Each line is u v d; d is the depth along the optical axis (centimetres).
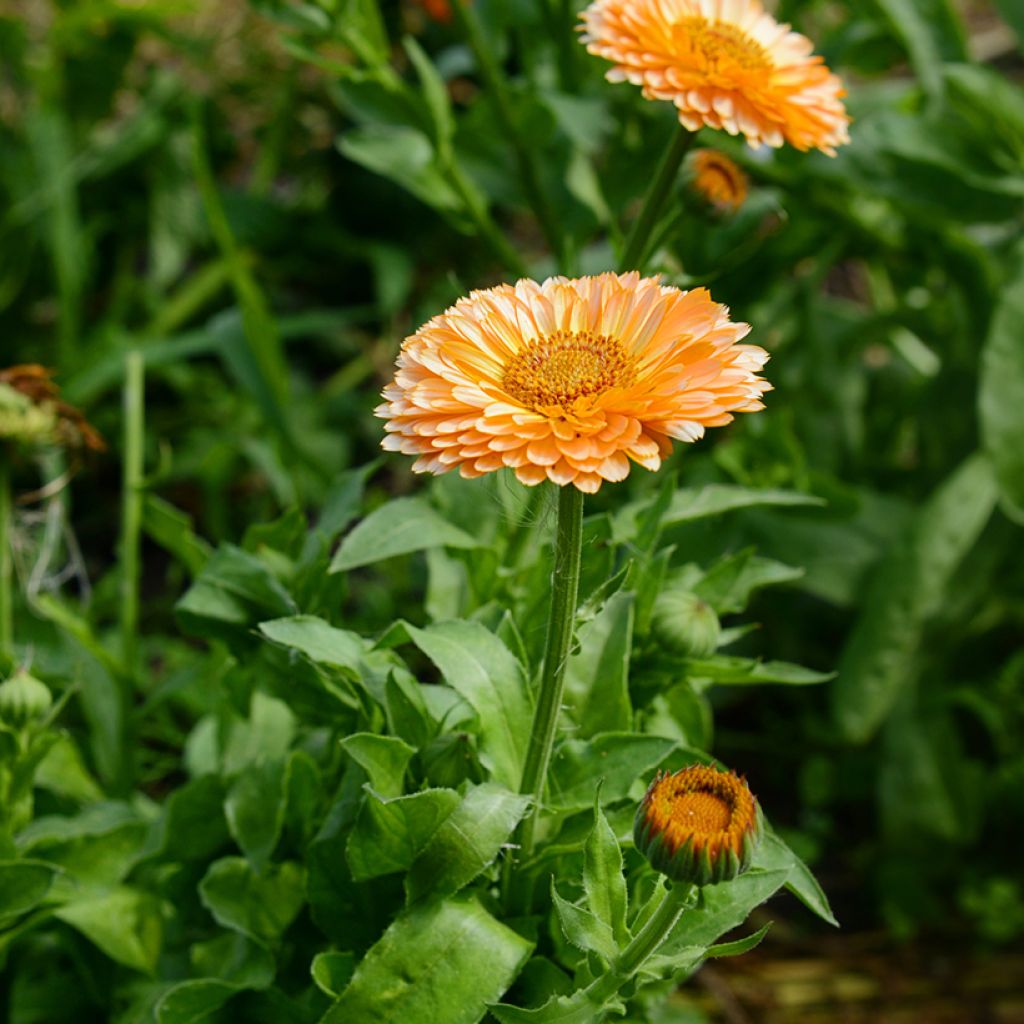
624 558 55
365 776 50
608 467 40
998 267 75
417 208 100
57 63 93
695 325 43
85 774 58
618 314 44
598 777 49
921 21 76
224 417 92
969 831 74
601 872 44
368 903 50
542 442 41
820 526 74
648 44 52
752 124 52
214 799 54
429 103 64
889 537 74
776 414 65
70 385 84
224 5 112
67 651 61
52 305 100
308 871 50
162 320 93
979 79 71
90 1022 56
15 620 64
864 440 84
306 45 71
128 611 61
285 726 57
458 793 47
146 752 66
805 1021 68
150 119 97
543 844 49
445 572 56
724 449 67
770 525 74
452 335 43
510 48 91
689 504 54
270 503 89
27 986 56
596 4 53
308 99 102
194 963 54
